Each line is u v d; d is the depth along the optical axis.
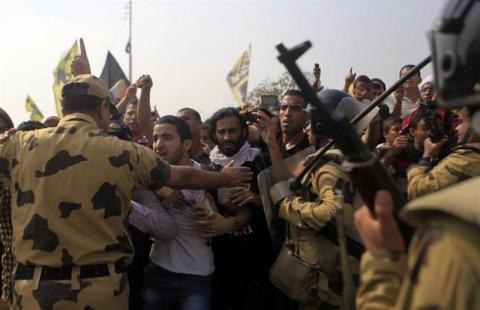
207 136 5.35
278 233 3.33
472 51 1.11
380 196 1.28
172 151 3.63
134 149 2.97
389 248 1.31
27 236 2.85
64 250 2.81
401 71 5.85
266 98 5.17
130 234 3.71
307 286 2.97
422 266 1.06
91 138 2.93
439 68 1.20
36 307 2.80
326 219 2.71
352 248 2.58
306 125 4.28
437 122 3.09
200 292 3.54
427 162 3.08
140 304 3.69
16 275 2.92
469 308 0.97
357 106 3.02
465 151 2.78
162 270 3.57
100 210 2.85
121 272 2.95
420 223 1.13
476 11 1.11
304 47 1.39
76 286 2.80
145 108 4.79
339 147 1.36
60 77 7.81
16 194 2.96
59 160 2.87
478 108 1.14
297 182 2.93
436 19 1.19
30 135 3.00
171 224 3.47
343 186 2.72
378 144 4.71
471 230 1.02
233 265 3.74
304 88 1.37
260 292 3.68
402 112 5.47
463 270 0.99
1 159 3.01
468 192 1.04
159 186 3.02
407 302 1.09
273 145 3.49
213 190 3.79
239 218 3.66
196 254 3.57
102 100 3.09
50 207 2.84
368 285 1.32
